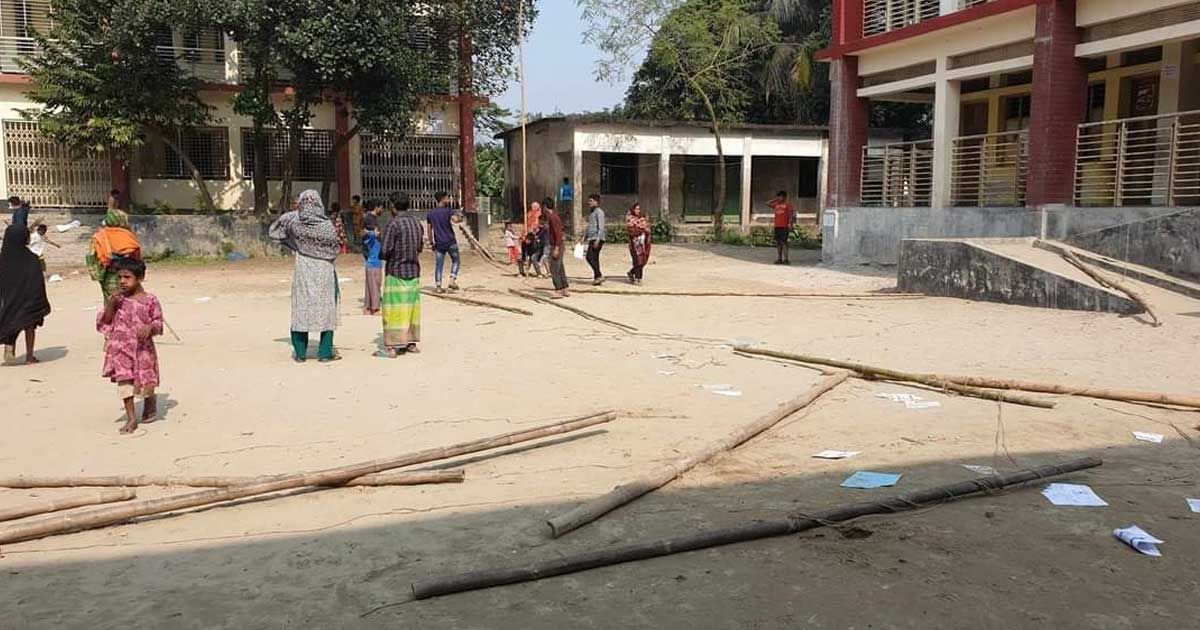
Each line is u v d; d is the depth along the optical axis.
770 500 4.62
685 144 28.97
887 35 18.23
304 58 19.48
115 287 9.53
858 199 20.22
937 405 6.84
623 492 4.61
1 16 22.02
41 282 8.99
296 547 4.11
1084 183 15.42
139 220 21.45
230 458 5.62
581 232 28.25
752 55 31.30
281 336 10.85
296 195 24.17
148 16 19.09
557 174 29.52
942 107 17.56
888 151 20.06
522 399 7.27
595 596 3.52
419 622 3.32
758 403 7.05
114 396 7.46
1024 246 14.21
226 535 4.29
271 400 7.23
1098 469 5.10
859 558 3.85
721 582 3.63
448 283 17.22
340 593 3.60
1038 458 5.36
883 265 18.88
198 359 9.16
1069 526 4.20
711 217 31.92
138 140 20.53
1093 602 3.40
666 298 14.33
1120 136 14.31
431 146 25.00
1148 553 3.86
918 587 3.55
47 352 9.73
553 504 4.64
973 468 5.12
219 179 23.64
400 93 21.03
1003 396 6.94
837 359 8.75
